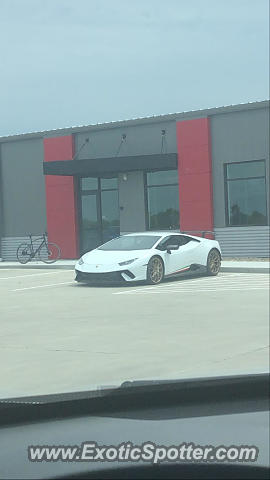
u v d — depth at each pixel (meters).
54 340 9.59
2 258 30.30
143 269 17.17
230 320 11.02
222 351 8.38
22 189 29.66
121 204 27.25
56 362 8.01
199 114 25.22
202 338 9.38
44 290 16.83
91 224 28.22
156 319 11.36
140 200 26.80
